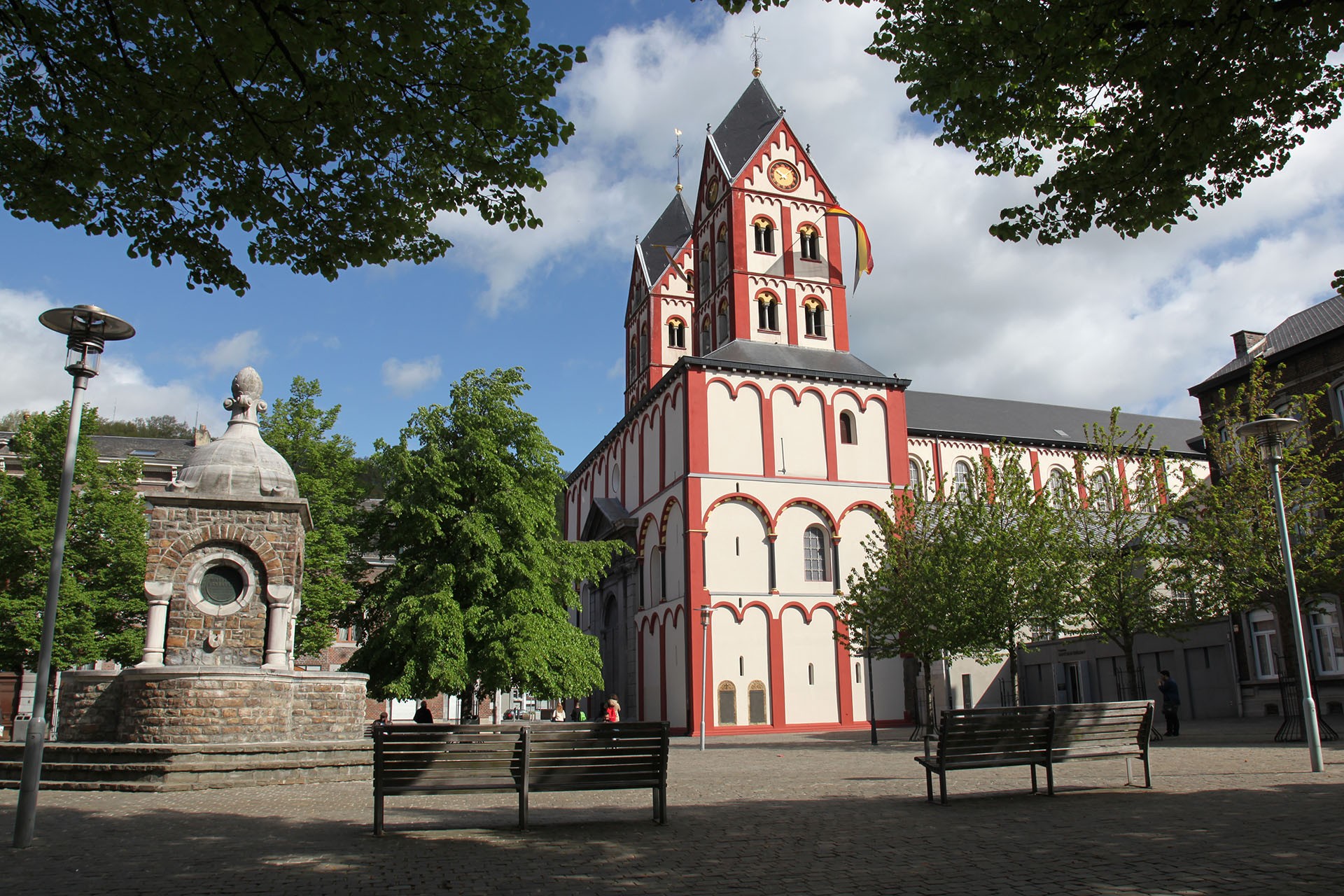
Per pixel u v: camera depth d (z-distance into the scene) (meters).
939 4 11.05
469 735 10.20
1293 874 7.10
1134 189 11.49
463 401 31.08
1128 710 12.65
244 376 22.98
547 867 8.12
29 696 43.19
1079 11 9.99
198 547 20.89
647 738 10.59
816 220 50.47
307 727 20.02
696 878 7.57
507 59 9.69
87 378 12.33
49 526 32.88
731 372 44.59
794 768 20.02
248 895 7.24
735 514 43.28
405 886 7.46
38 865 8.68
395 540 30.06
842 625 43.19
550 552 31.56
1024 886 7.00
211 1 8.59
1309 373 32.78
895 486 45.72
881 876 7.50
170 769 15.59
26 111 9.53
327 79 9.34
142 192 10.12
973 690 45.28
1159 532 28.58
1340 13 9.52
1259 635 34.88
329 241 10.89
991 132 11.72
